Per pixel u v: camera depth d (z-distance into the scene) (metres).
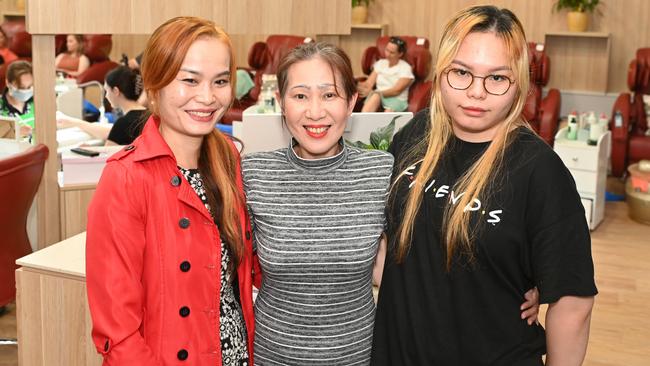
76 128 4.79
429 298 1.72
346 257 1.80
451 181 1.71
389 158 1.88
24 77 5.11
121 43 9.86
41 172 3.32
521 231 1.63
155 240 1.75
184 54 1.69
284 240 1.80
